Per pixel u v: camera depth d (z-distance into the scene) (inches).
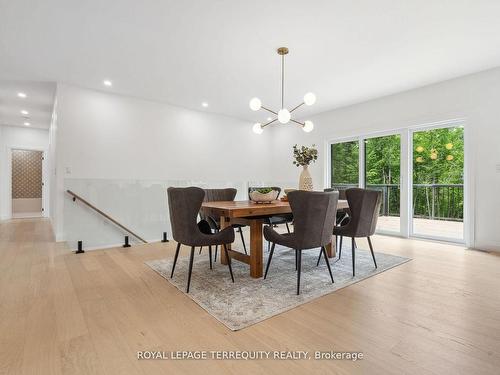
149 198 190.7
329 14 97.4
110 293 88.2
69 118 164.2
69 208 164.1
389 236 185.2
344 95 184.7
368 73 148.9
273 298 83.8
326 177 225.9
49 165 281.1
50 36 111.5
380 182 197.6
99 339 62.0
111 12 96.1
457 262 122.2
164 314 74.0
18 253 141.3
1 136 271.7
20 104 204.2
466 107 151.2
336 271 109.3
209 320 70.7
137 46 120.0
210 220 128.3
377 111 191.2
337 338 62.4
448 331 65.0
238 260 114.9
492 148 143.0
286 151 259.6
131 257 134.9
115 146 180.9
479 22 101.9
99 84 164.9
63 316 72.7
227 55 128.3
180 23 102.8
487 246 144.6
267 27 105.6
